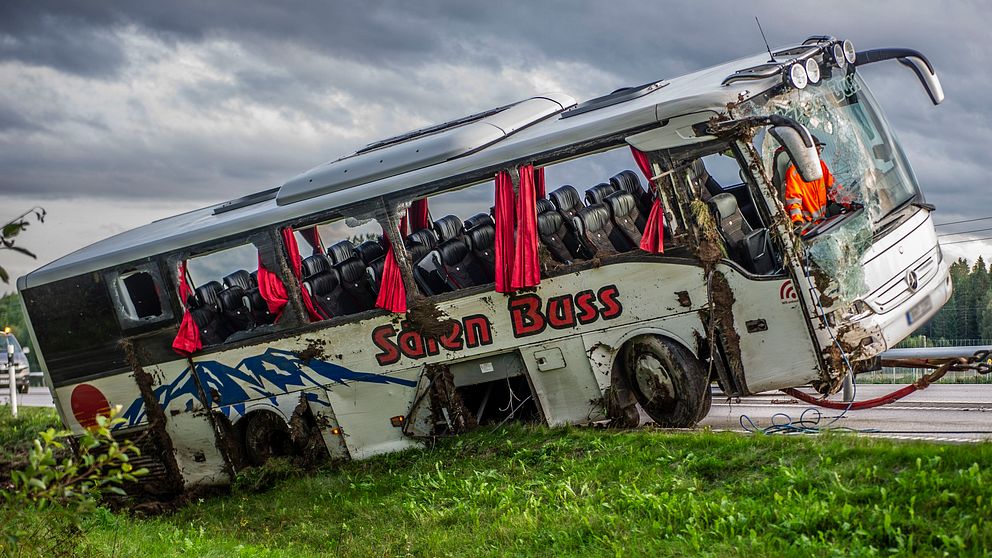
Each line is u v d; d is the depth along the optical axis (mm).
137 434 15102
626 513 8602
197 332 14508
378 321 13125
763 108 11000
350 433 13594
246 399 14266
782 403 14984
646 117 11242
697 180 11453
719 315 11047
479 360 12703
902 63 12789
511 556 8406
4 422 24375
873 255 10891
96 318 15070
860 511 7219
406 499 11102
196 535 11562
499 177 12188
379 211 13031
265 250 13906
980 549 6367
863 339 10602
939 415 12086
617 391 11914
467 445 12312
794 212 10695
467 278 12742
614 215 12297
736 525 7641
